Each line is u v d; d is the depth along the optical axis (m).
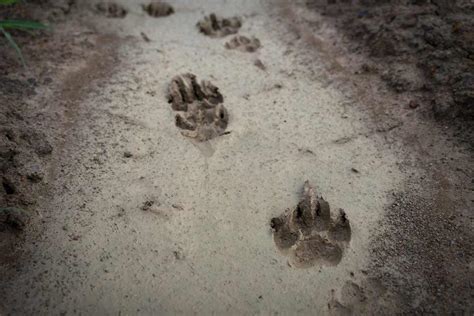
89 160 0.87
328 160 0.89
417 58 1.00
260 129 0.93
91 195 0.84
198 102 0.96
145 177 0.86
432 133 0.91
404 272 0.79
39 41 1.03
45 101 0.93
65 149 0.88
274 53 1.05
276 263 0.80
